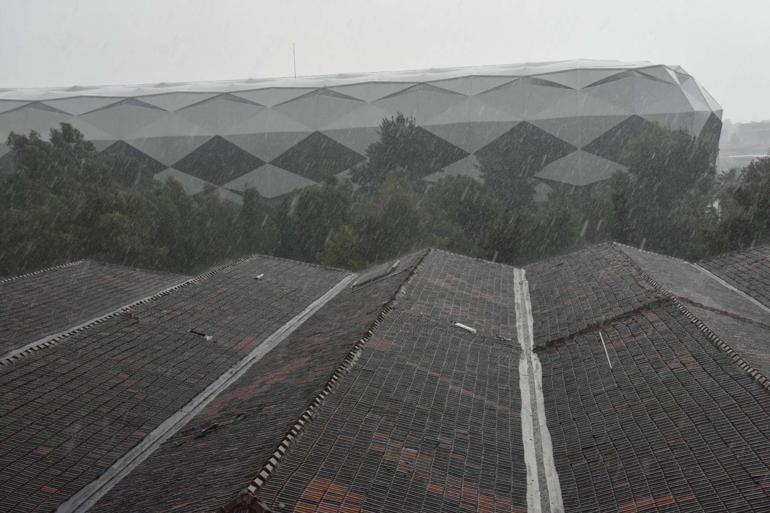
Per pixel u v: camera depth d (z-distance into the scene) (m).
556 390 16.64
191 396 18.52
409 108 70.88
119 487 14.12
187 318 22.97
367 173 59.41
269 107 72.44
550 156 68.12
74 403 16.86
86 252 40.75
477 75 72.94
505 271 28.88
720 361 15.15
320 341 19.81
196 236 49.59
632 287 21.67
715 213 46.22
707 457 12.12
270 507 10.61
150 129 72.19
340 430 13.27
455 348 18.67
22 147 44.47
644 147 51.88
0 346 19.70
